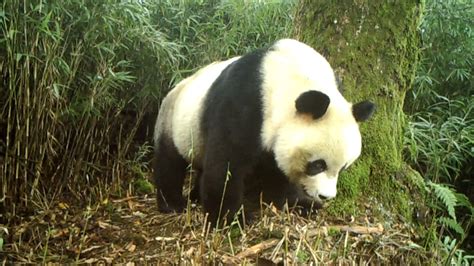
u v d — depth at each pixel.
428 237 4.57
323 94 3.76
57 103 5.17
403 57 4.90
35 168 5.30
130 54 5.78
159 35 5.74
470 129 6.20
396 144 4.91
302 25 5.05
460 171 6.56
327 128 3.86
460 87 6.91
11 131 5.32
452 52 6.78
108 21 5.21
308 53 4.24
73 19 5.12
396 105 4.90
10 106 4.96
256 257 3.75
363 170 4.69
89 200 5.43
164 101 5.09
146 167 6.32
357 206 4.60
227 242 4.05
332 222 4.45
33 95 5.05
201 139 4.41
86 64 5.46
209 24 6.30
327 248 3.91
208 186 4.15
